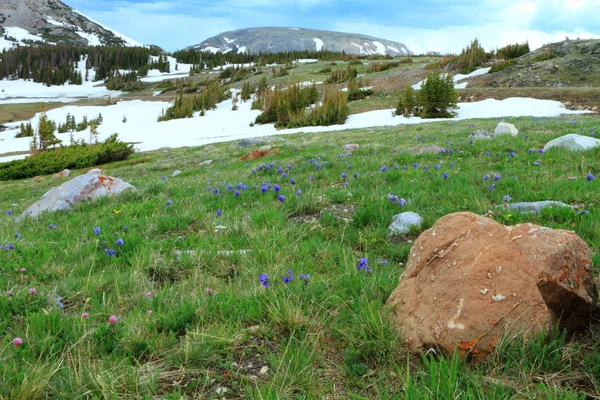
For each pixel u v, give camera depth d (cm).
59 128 10256
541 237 340
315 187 957
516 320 300
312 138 3456
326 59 18988
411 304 348
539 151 1080
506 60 8000
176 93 15888
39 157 4141
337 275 472
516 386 264
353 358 315
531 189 764
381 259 523
